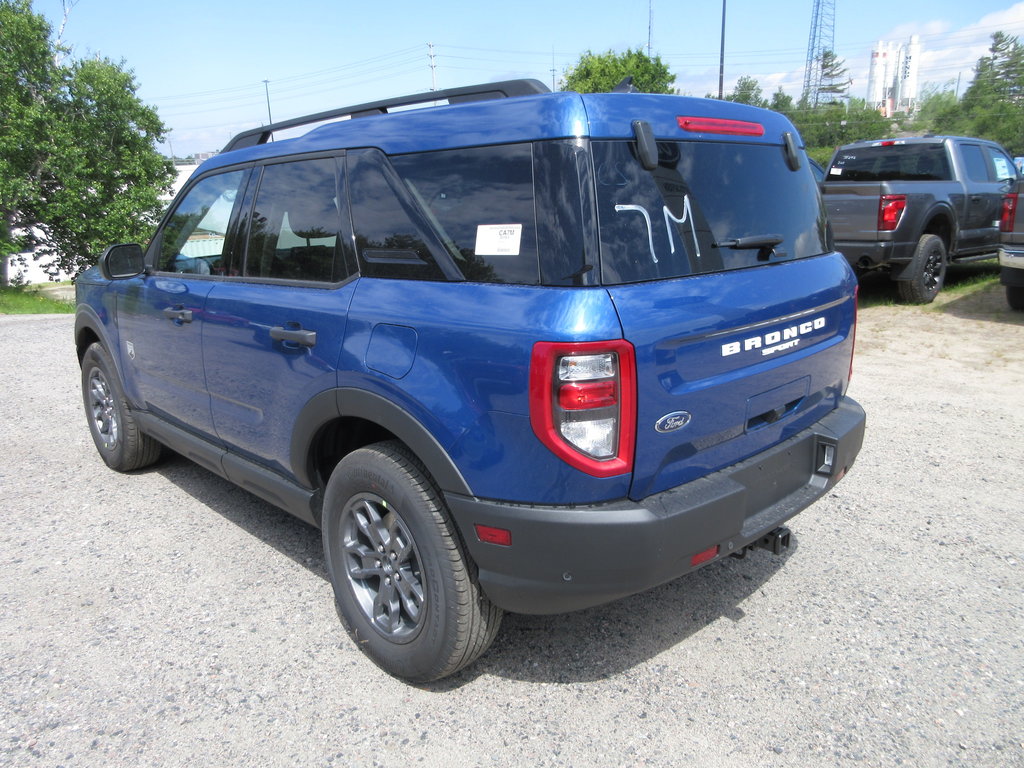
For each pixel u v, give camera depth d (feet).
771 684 8.99
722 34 113.39
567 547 7.36
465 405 7.62
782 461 9.30
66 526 13.38
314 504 10.22
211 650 9.73
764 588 11.11
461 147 8.23
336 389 8.96
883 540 12.46
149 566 11.92
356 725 8.38
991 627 10.02
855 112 288.10
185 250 12.73
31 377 24.79
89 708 8.64
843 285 10.32
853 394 20.38
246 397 10.90
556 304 7.12
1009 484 14.49
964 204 32.14
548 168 7.45
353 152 9.46
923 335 26.37
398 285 8.55
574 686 9.04
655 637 10.00
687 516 7.57
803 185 10.31
